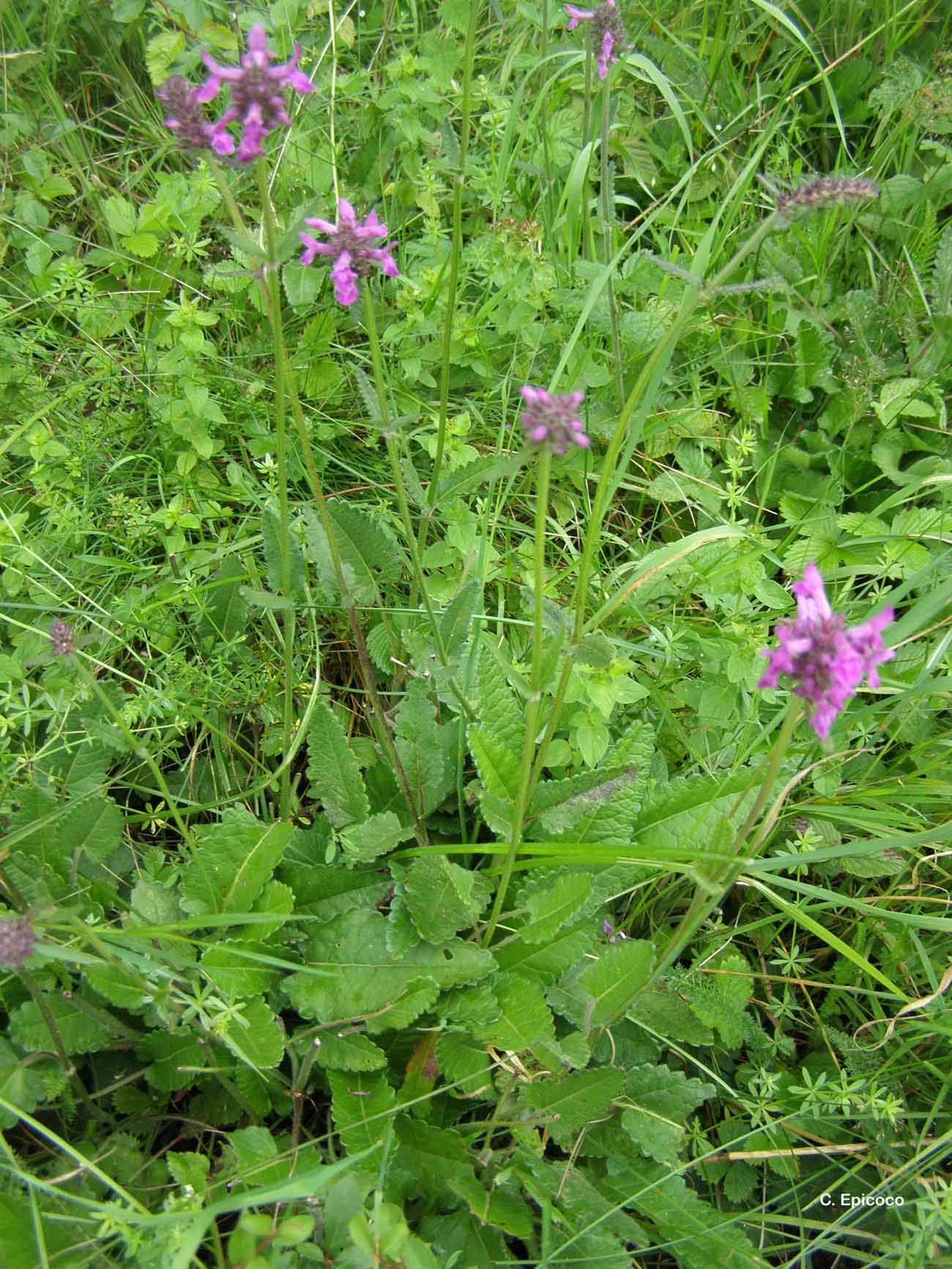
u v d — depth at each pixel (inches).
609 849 17.0
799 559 25.7
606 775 19.6
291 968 18.8
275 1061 17.6
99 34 29.8
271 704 22.9
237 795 22.0
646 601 24.5
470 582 20.7
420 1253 15.7
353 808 20.3
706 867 15.7
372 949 19.0
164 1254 15.5
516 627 24.0
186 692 22.3
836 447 27.3
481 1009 18.6
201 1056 18.2
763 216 30.1
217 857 19.1
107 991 17.6
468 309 27.3
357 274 16.3
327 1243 15.8
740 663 22.4
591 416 26.1
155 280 27.0
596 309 26.1
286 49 27.1
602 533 25.2
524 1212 17.5
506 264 26.1
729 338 28.3
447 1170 17.8
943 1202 18.6
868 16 32.0
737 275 28.9
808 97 31.7
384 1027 18.3
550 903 18.8
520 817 17.4
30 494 25.1
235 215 15.7
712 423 27.3
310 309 26.8
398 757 20.2
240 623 23.2
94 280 28.0
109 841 19.9
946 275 27.2
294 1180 14.6
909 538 25.2
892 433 26.9
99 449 25.0
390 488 25.5
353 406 26.4
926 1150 19.1
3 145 28.3
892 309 27.8
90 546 24.4
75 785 20.3
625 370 27.0
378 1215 15.0
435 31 29.1
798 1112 19.5
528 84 30.2
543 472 14.2
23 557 22.7
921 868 22.5
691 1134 19.9
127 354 26.6
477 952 18.8
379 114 29.0
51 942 16.0
